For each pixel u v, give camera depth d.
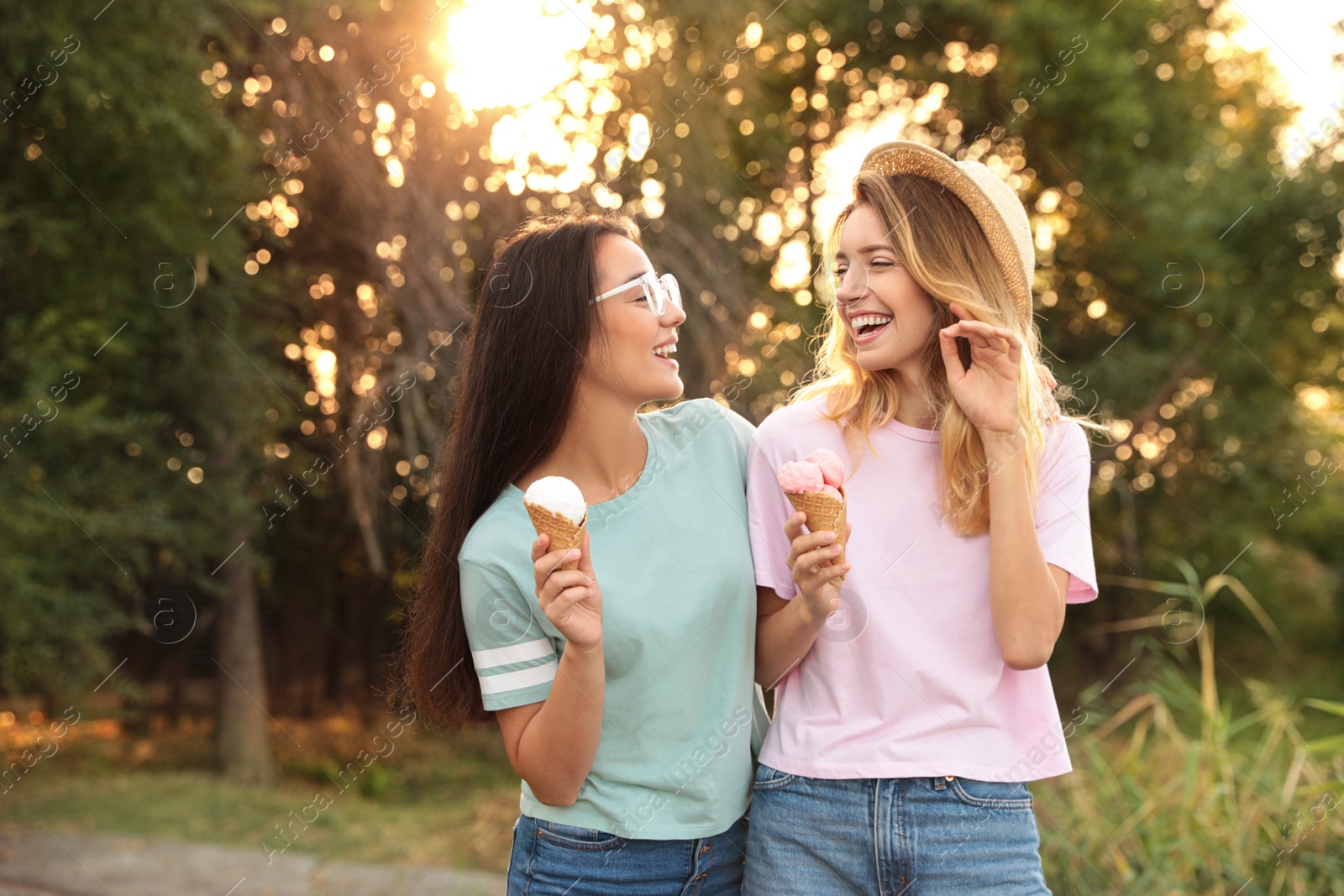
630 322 1.77
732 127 8.25
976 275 1.75
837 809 1.69
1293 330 11.23
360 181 6.93
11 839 6.10
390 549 8.60
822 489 1.64
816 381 2.00
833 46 10.20
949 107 10.09
